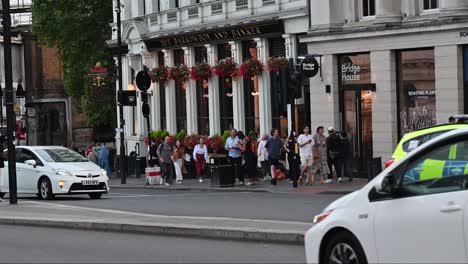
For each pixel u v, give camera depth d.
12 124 25.61
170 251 14.88
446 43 31.12
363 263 10.05
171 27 48.31
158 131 47.34
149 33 50.31
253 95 42.25
